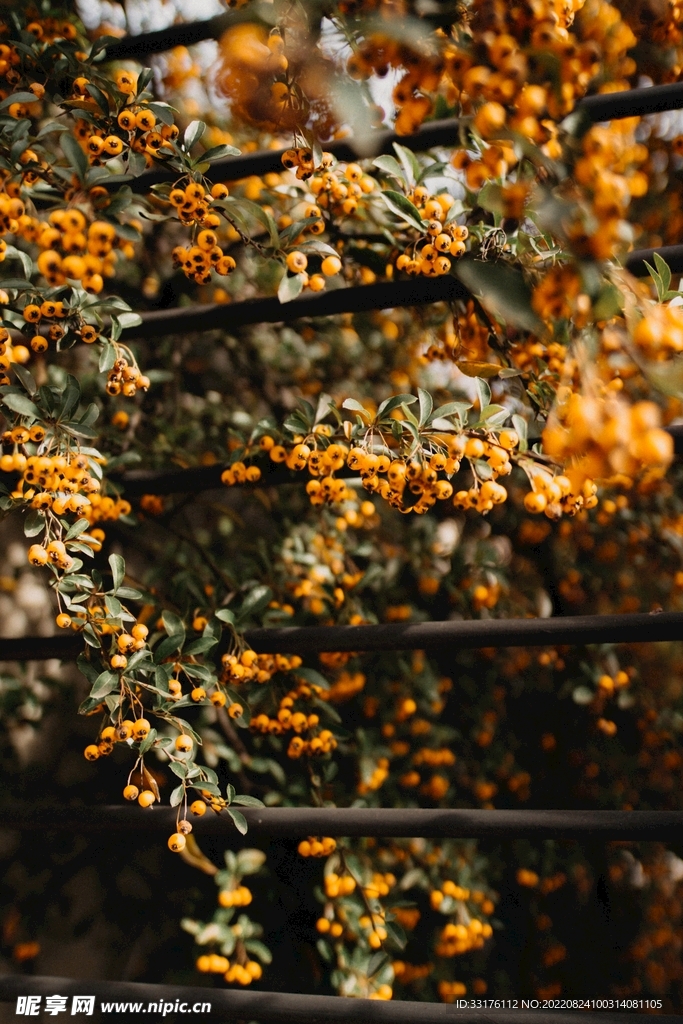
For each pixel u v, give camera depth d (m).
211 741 1.15
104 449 1.17
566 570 1.30
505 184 0.85
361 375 1.30
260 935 1.17
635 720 1.29
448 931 1.15
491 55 0.81
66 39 0.98
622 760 1.29
